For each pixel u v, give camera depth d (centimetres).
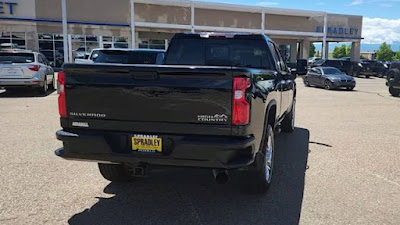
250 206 423
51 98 1370
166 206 423
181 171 545
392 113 1209
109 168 468
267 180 458
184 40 626
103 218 389
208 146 355
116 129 382
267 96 435
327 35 4281
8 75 1350
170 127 368
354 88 2375
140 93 370
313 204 430
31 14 2938
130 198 444
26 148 656
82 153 388
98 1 3122
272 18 3934
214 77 354
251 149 378
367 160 619
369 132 870
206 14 3625
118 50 1148
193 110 361
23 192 452
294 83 818
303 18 4116
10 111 1068
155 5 3384
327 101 1565
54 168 547
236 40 604
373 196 457
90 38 3148
